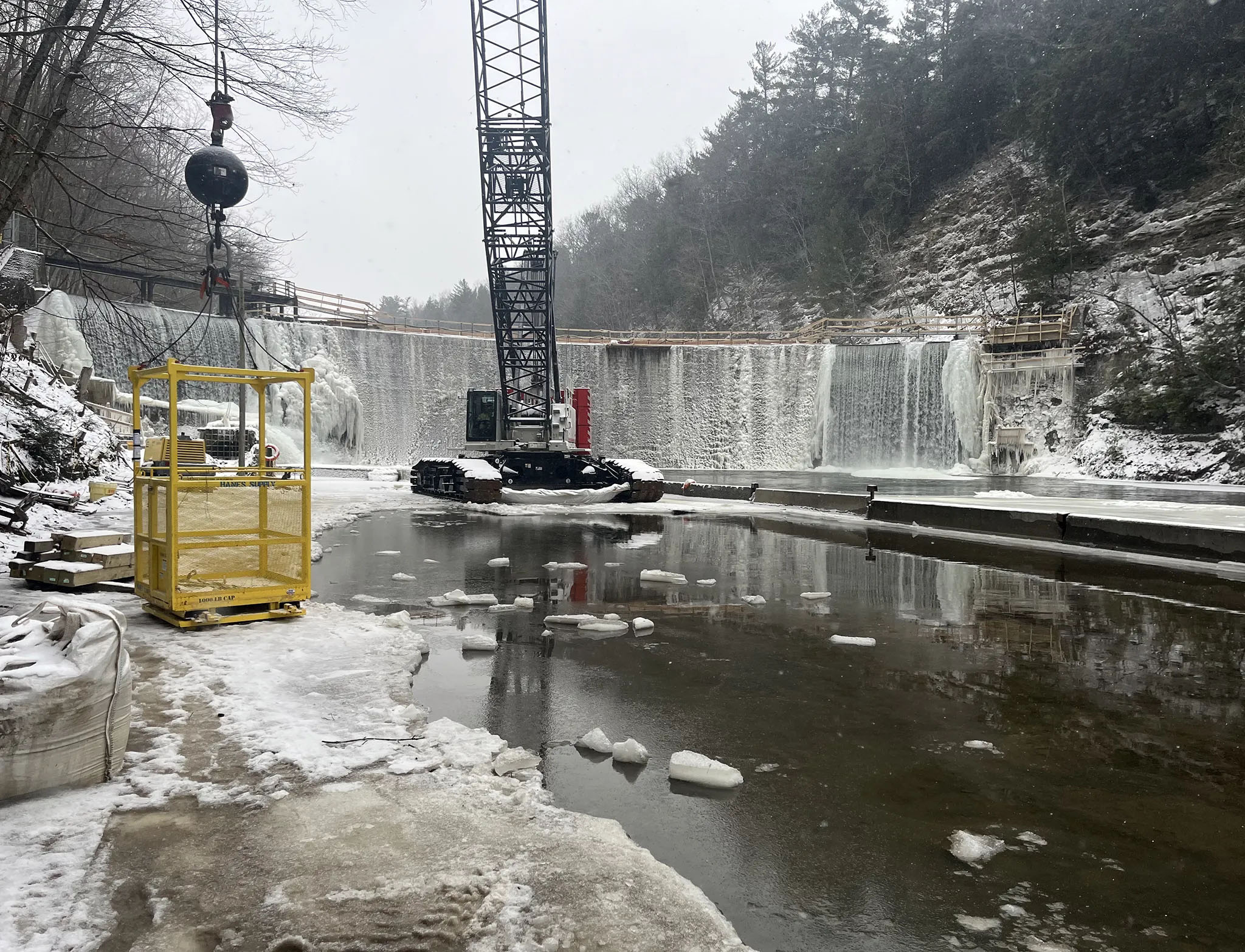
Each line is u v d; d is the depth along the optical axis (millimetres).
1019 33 77750
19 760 3594
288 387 44625
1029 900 3094
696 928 2768
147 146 13133
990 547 14672
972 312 65062
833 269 76562
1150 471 43625
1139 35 58031
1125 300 53438
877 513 19438
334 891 2912
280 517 7500
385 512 20984
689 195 107562
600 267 120875
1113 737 4906
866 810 3873
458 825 3475
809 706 5465
